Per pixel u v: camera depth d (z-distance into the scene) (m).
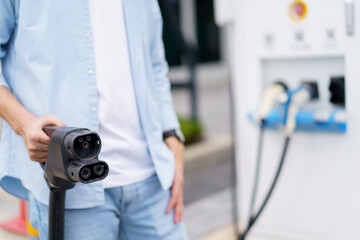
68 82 1.29
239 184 2.37
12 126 1.24
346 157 2.02
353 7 1.88
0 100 1.24
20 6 1.26
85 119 1.30
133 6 1.38
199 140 5.25
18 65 1.32
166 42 11.53
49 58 1.27
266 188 2.26
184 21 8.02
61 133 1.09
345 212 2.06
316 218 2.13
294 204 2.18
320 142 2.07
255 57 2.18
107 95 1.32
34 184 1.29
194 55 5.68
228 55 2.33
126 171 1.36
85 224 1.32
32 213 1.36
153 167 1.42
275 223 2.25
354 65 1.92
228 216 3.08
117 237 1.48
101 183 1.30
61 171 1.09
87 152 1.09
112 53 1.34
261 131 2.09
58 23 1.27
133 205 1.40
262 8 2.12
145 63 1.45
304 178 2.14
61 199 1.20
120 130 1.35
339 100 2.01
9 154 1.34
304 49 2.03
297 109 2.00
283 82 2.15
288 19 2.06
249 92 2.23
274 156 2.21
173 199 1.47
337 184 2.06
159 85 1.56
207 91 9.70
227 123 6.41
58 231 1.22
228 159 5.07
